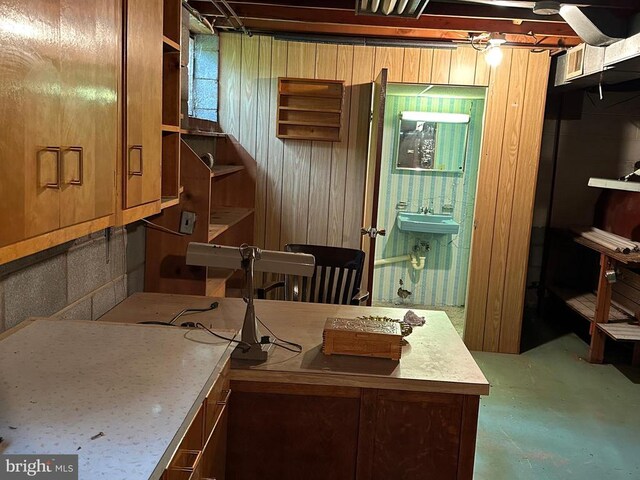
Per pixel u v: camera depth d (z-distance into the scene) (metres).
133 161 1.81
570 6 2.91
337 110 4.29
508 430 3.22
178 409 1.25
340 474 2.01
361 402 1.95
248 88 4.30
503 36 3.81
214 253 2.08
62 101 1.32
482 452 2.97
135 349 1.60
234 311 2.51
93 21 1.47
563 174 5.34
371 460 1.99
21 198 1.16
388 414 1.95
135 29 1.78
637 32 2.99
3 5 1.05
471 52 4.19
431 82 4.24
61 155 1.32
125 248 2.67
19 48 1.12
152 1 1.95
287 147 4.38
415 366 1.99
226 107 4.34
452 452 1.97
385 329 2.08
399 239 5.71
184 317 2.38
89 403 1.25
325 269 3.44
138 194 1.87
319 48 4.24
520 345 4.66
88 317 2.29
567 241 5.41
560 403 3.59
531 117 4.25
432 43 4.17
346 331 2.03
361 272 3.40
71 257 2.13
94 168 1.52
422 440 1.96
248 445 2.01
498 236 4.41
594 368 4.21
